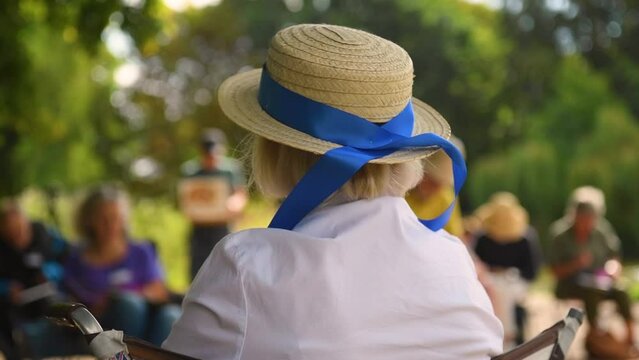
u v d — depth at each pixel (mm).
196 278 2453
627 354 9953
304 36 2586
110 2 8266
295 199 2475
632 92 31344
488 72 31688
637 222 26219
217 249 2432
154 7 8211
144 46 8305
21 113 11148
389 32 32312
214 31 31172
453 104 31781
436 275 2490
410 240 2486
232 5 32031
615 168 26469
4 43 9758
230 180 11141
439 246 2541
